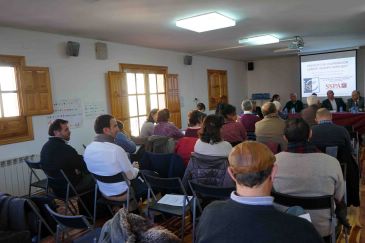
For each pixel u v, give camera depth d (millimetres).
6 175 3850
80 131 4879
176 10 3549
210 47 6602
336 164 1724
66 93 4664
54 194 3215
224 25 4273
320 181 1679
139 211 2820
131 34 4820
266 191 1007
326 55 8242
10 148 3986
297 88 9211
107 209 3318
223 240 933
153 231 1088
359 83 8133
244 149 1019
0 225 2143
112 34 4754
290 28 4949
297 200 1654
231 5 3477
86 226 1733
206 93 8133
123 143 3652
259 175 979
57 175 3031
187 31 4770
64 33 4520
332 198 1653
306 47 7422
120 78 5484
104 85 5305
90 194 3256
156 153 2994
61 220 1818
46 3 3068
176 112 6926
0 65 3863
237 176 1009
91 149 2635
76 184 3133
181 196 2582
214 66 8461
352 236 2623
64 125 3211
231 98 9250
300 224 924
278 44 6535
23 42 4102
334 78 8180
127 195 2543
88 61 5012
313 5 3658
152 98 6359
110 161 2561
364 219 2949
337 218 1965
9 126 3996
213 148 2404
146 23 4113
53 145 3082
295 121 1780
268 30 5027
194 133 3541
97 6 3252
